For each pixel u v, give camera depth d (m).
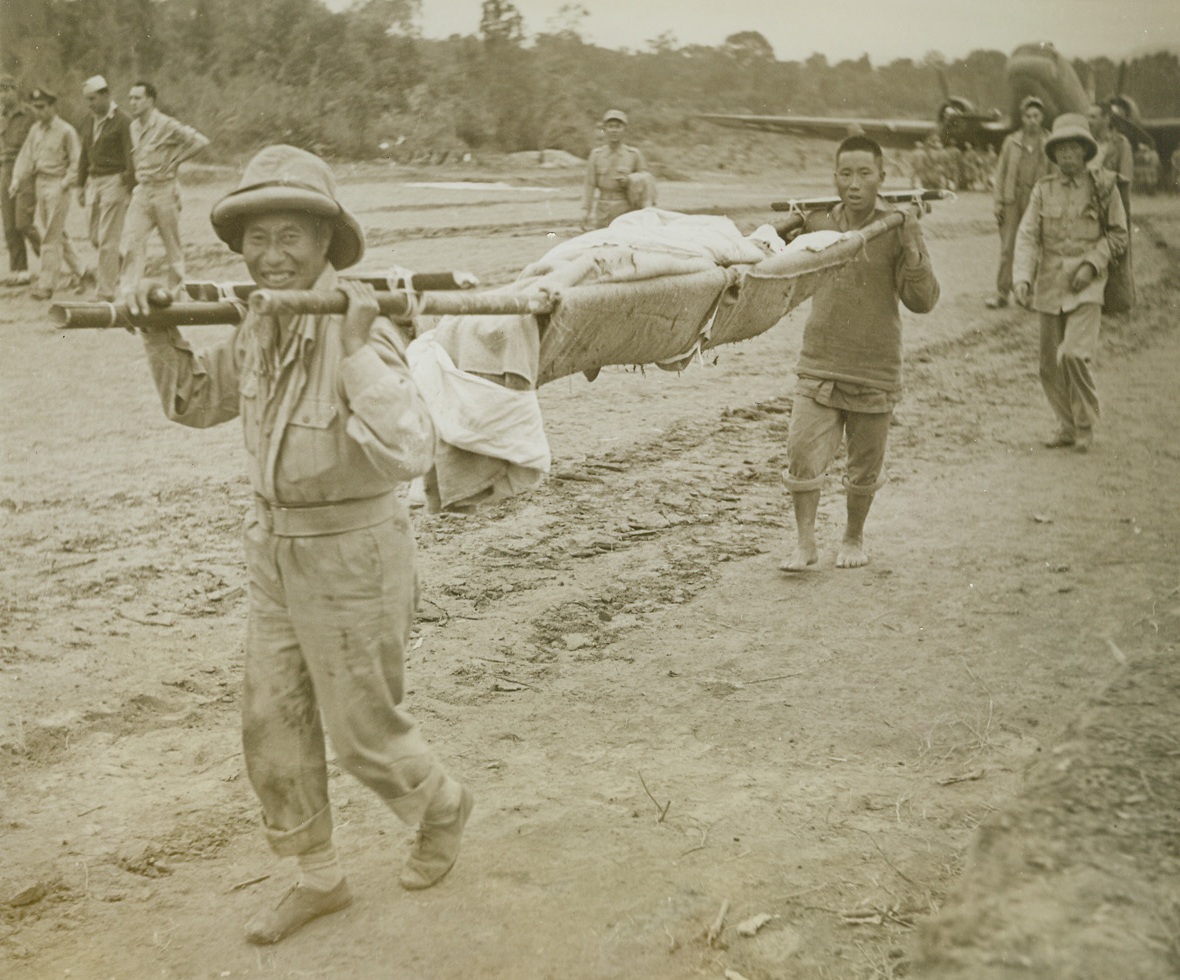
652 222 4.73
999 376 10.27
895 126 15.56
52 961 3.24
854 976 3.09
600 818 3.90
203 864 3.70
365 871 3.65
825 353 5.90
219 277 11.43
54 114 11.62
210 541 6.32
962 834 3.78
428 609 5.61
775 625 5.50
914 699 4.76
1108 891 2.22
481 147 16.27
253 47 15.93
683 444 8.30
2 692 4.68
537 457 3.56
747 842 3.75
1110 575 6.02
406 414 2.96
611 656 5.18
